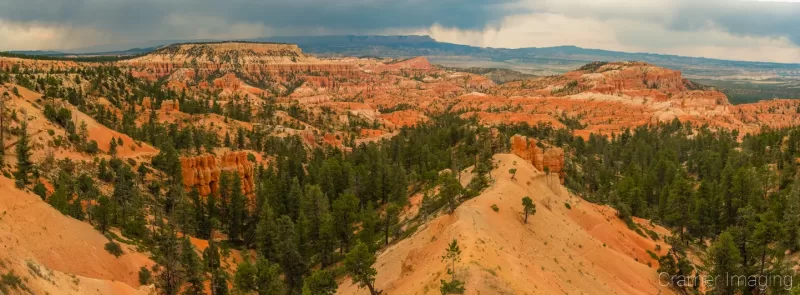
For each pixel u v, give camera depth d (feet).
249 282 248.52
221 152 478.59
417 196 438.40
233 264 318.45
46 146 356.18
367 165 518.37
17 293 127.34
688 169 620.08
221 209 399.44
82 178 335.06
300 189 413.39
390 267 261.44
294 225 351.67
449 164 492.13
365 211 379.76
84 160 370.73
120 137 444.55
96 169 368.89
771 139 595.06
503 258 202.18
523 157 418.72
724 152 608.60
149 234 293.64
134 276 233.55
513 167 353.10
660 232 379.76
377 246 341.21
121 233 274.98
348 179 470.80
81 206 281.95
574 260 255.50
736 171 465.47
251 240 374.02
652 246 336.08
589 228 331.36
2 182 210.18
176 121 633.61
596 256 275.39
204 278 245.24
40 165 333.62
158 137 520.01
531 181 341.41
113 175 368.89
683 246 352.28
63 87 607.78
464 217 240.73
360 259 214.69
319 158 583.99
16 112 364.58
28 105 395.34
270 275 251.39
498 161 378.94
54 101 439.63
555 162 422.00
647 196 497.46
